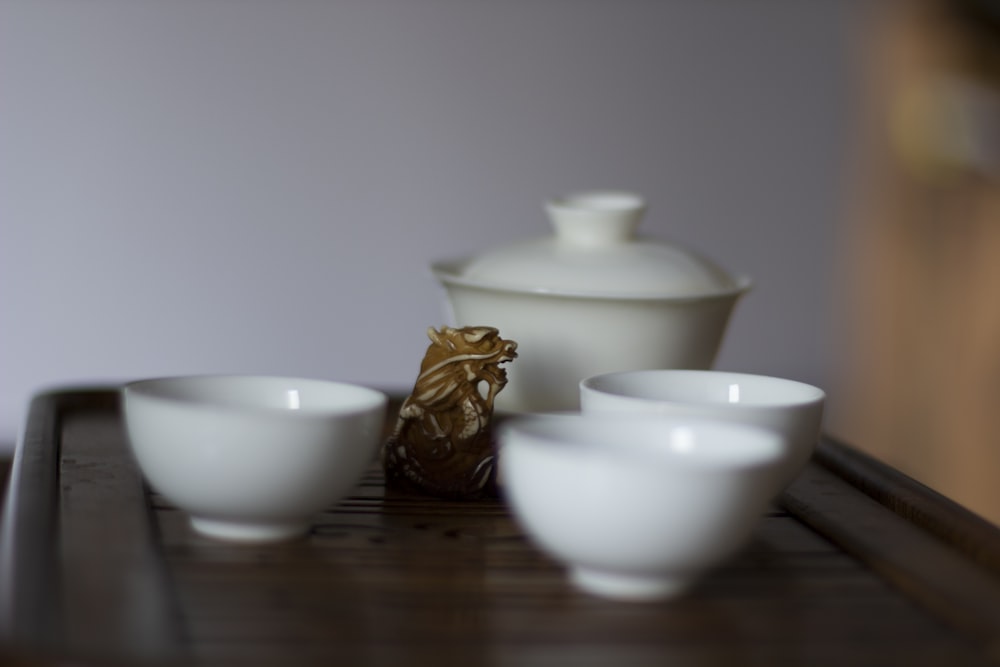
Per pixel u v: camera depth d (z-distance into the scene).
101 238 2.11
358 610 0.55
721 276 0.93
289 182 2.19
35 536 0.60
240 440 0.62
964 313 2.46
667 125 2.37
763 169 2.43
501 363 0.84
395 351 2.27
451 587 0.59
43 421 0.91
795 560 0.66
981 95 2.39
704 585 0.61
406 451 0.78
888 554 0.65
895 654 0.52
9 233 2.07
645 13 2.32
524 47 2.27
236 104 2.14
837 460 0.87
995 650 0.52
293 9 2.14
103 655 0.47
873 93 2.45
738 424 0.62
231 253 2.17
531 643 0.52
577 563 0.58
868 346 2.54
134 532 0.65
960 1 2.39
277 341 2.22
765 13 2.38
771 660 0.51
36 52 2.04
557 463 0.56
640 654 0.51
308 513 0.66
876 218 2.49
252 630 0.52
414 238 2.26
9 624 0.49
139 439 0.65
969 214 2.45
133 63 2.08
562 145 2.32
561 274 0.86
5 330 2.09
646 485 0.54
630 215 0.90
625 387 0.76
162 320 2.15
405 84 2.22
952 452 2.49
